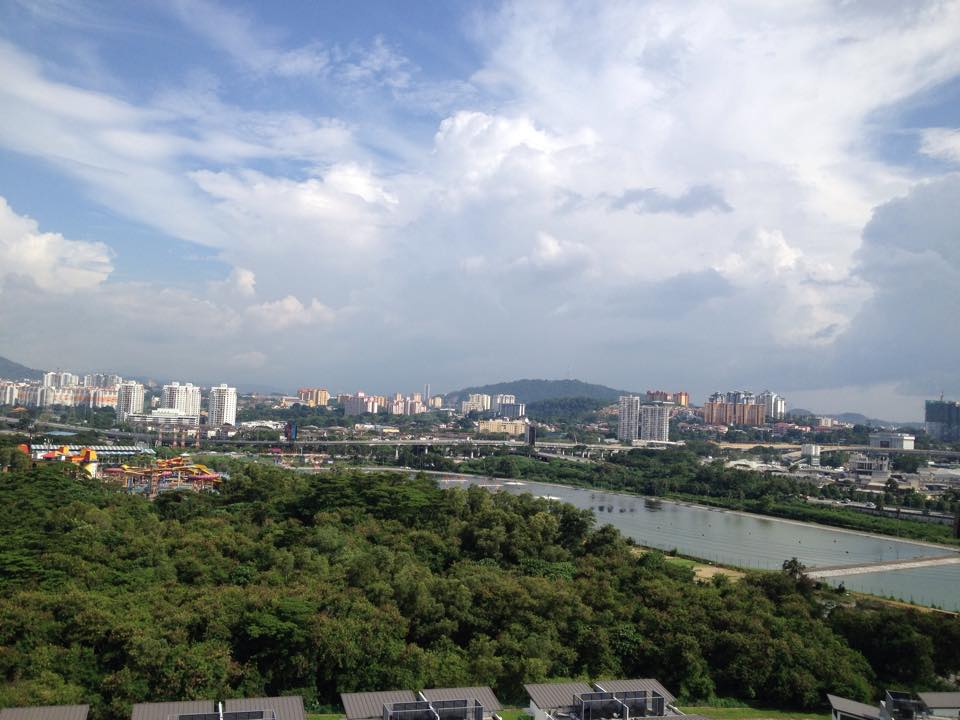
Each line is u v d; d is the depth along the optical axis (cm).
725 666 11962
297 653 10275
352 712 8156
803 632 12912
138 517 18012
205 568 13400
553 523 18662
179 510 19362
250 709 8012
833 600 17062
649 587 14125
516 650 11156
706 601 13688
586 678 10969
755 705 11500
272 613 10788
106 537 14838
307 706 10050
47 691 8719
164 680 9331
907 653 12638
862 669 12244
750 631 12438
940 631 13000
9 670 9425
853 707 9619
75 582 12106
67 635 10088
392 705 7962
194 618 10556
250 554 14525
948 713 9300
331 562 14675
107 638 9925
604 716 8706
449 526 18062
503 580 13512
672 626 12369
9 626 9881
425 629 11738
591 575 15400
